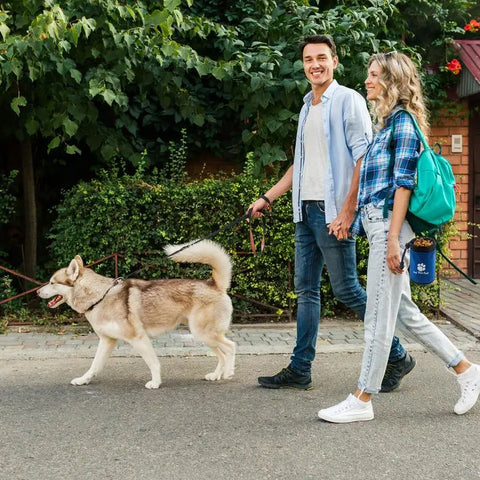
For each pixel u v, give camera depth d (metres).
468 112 9.93
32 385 4.96
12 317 6.97
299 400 4.53
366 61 7.31
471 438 3.74
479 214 10.09
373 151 3.98
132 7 6.93
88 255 6.88
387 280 3.92
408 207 3.85
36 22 5.93
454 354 4.16
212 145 8.88
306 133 4.67
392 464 3.37
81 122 7.38
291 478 3.20
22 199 9.13
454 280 10.00
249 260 7.01
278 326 7.01
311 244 4.74
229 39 7.53
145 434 3.85
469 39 10.21
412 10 9.49
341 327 6.93
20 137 7.75
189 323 5.06
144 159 7.94
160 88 7.73
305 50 4.61
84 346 6.09
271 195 5.11
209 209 6.97
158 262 6.91
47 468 3.35
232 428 3.95
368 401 4.05
